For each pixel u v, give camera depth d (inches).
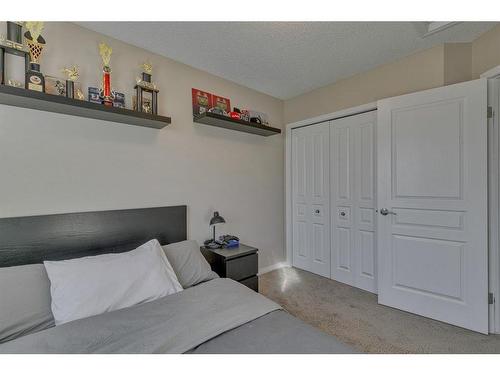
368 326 77.8
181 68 93.2
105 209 74.8
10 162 60.7
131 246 78.5
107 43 75.7
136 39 78.1
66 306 49.0
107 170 75.3
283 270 129.6
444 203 79.3
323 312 86.7
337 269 115.2
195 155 97.3
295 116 131.3
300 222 131.9
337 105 112.7
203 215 99.8
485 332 72.7
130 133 80.0
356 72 103.5
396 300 88.9
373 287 102.3
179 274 70.4
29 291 51.0
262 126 108.8
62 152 67.7
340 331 75.1
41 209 64.5
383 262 91.7
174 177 90.8
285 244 137.0
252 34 76.4
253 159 120.0
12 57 56.5
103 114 69.0
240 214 114.1
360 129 106.0
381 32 76.5
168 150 89.2
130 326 44.1
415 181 84.5
